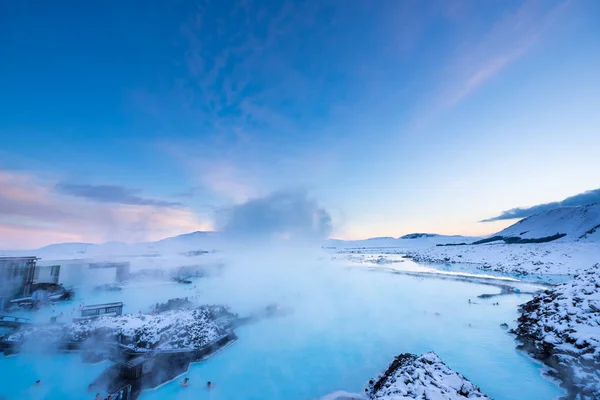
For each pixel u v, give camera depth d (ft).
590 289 68.28
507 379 51.37
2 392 45.57
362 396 47.26
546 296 81.00
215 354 62.08
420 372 43.52
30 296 99.04
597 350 47.16
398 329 79.87
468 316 90.99
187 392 47.57
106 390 45.83
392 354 63.67
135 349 56.95
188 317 72.84
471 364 57.72
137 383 47.91
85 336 61.72
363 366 58.13
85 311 78.13
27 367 52.95
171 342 61.16
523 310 87.56
